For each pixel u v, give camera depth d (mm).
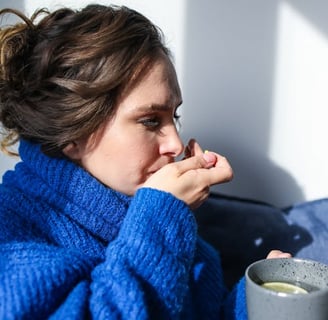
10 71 769
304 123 1086
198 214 1066
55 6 1115
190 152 873
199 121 1141
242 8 1064
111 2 1113
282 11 1046
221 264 1047
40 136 753
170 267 663
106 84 705
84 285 657
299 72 1064
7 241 715
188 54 1113
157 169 772
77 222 748
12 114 794
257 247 1030
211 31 1090
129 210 703
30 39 765
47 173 749
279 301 578
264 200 1143
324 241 999
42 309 619
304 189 1118
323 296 573
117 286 627
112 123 732
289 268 683
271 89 1084
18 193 760
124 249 663
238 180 1148
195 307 859
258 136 1113
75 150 758
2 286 620
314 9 1031
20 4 1132
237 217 1052
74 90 711
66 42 729
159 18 1111
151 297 653
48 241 738
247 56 1082
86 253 734
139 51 723
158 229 680
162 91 737
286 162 1113
